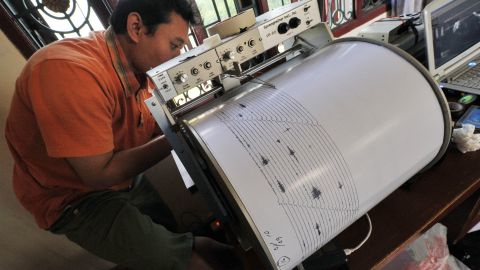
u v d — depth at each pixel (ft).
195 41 4.21
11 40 3.16
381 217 2.21
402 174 1.91
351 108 1.75
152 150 2.34
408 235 2.03
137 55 2.47
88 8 3.57
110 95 2.38
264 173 1.56
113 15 2.34
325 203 1.67
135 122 2.93
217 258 2.90
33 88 1.95
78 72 2.01
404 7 5.03
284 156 1.61
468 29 3.01
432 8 2.65
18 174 2.72
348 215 1.81
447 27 2.83
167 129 2.00
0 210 3.71
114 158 2.20
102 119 2.09
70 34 3.61
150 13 2.18
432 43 2.76
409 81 1.87
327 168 1.65
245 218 1.49
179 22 2.32
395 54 1.97
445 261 3.07
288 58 2.75
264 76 2.40
